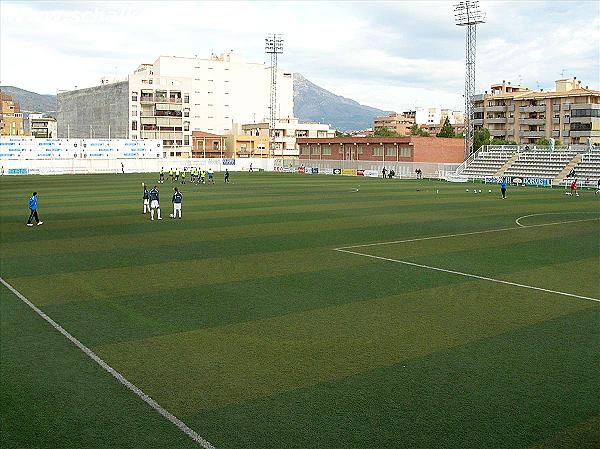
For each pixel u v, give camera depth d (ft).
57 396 30.78
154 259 68.08
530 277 59.41
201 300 49.65
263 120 514.27
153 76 404.57
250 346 38.32
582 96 353.72
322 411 29.01
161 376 33.40
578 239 85.66
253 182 229.66
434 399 30.37
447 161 306.35
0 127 638.12
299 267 63.77
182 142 416.05
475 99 410.31
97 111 438.40
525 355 36.76
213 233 89.30
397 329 41.98
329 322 43.55
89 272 60.90
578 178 227.20
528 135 378.94
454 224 102.47
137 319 44.27
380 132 511.81
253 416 28.48
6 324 43.11
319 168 323.57
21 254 71.26
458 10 266.16
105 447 25.63
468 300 50.21
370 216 114.01
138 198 151.12
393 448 25.49
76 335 40.60
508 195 175.73
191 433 26.84
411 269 63.10
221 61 518.78
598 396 30.71
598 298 51.03
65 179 247.70
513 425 27.58
